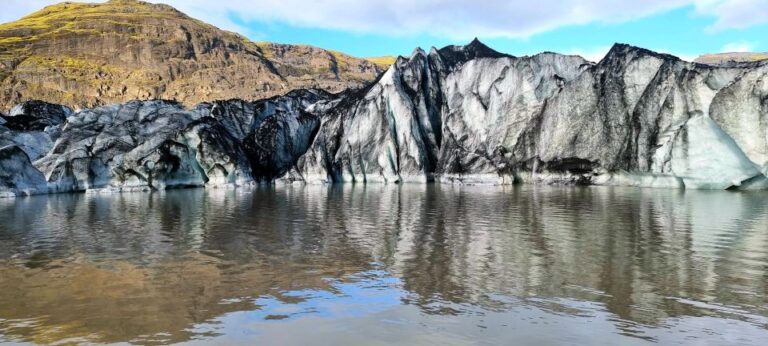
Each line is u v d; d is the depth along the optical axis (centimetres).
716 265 1678
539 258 1823
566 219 2855
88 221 2977
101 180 5716
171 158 6191
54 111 8388
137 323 1172
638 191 4778
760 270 1605
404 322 1160
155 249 2066
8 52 15538
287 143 7769
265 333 1102
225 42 19450
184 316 1218
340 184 7038
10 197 4756
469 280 1524
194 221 2944
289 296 1377
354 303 1308
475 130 7069
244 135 7938
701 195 4222
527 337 1063
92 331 1123
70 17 18850
